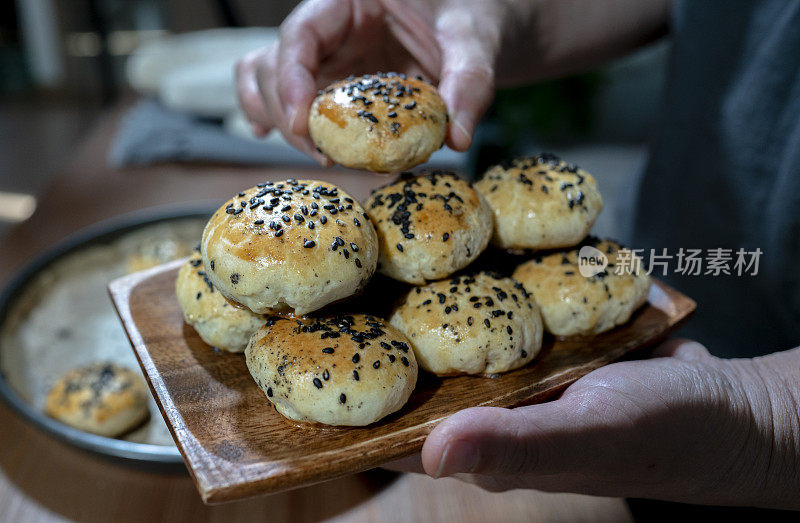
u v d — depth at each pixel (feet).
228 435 0.88
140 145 2.24
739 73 1.30
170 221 1.67
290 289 0.90
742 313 1.34
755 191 1.27
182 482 1.15
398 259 1.00
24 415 1.13
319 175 2.09
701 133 1.37
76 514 1.10
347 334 0.93
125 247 1.62
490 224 1.05
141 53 2.77
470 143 1.08
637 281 1.10
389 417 0.92
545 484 0.99
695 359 1.06
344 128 1.01
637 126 3.48
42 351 1.40
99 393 1.29
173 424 0.90
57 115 4.54
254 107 1.43
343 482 1.16
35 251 1.71
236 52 2.64
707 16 1.35
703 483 0.99
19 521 1.09
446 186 1.04
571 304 1.06
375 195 1.06
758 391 0.98
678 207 1.43
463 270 1.06
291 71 1.12
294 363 0.89
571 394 0.91
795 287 1.22
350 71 1.38
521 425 0.82
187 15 3.77
